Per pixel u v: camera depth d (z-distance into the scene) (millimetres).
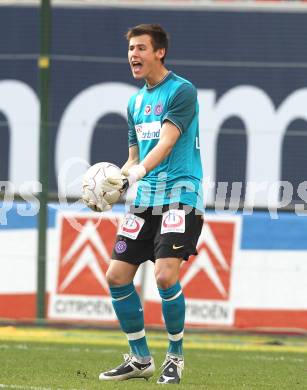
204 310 43062
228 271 43250
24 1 48125
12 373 25188
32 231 44312
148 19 48000
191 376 25547
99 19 48031
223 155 46250
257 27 47625
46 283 43781
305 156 46031
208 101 46906
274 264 43438
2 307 44094
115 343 37594
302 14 47562
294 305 43156
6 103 47688
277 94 46750
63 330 42750
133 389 21297
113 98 47312
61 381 23125
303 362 31969
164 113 22969
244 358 32781
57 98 47188
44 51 45594
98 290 43375
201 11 47812
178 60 47781
